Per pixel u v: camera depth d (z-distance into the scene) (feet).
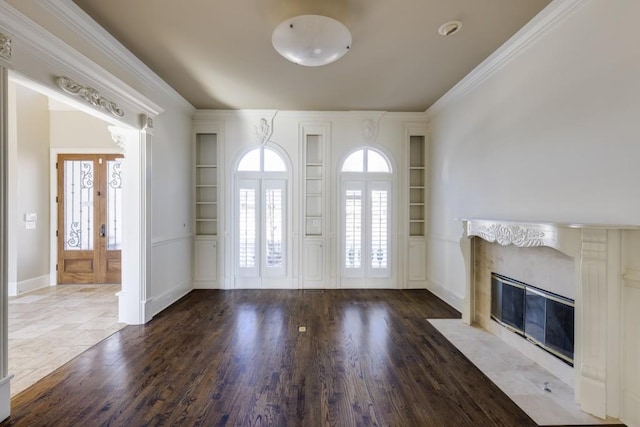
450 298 14.58
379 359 9.20
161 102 13.48
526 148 9.45
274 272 17.46
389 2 8.10
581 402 6.81
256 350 9.75
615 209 6.66
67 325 11.85
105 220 18.21
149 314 12.34
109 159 18.21
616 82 6.65
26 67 7.05
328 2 8.11
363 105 16.16
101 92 9.61
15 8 6.57
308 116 17.26
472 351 9.74
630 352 6.23
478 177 12.17
